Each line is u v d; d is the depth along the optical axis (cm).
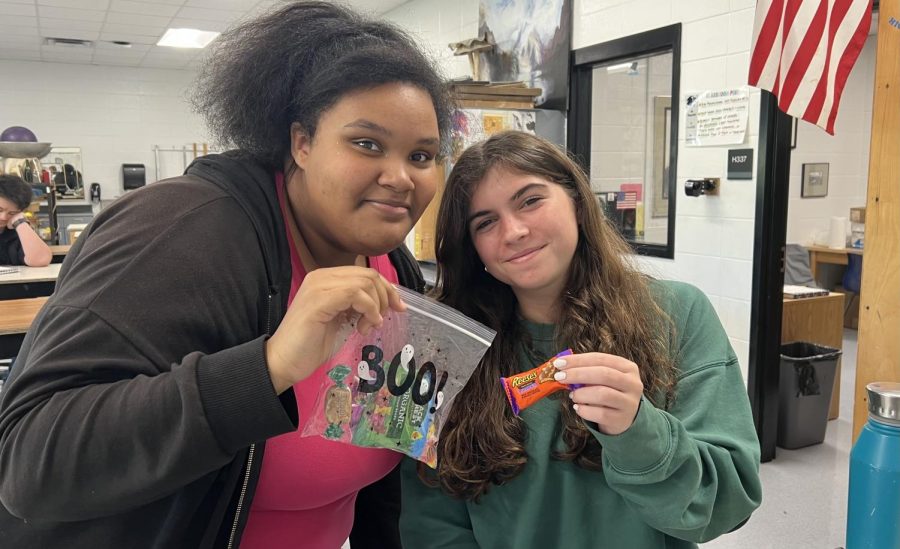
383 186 81
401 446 86
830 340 394
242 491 82
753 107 305
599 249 106
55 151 824
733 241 321
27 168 575
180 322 73
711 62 322
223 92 92
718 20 316
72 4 550
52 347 69
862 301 218
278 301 86
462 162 103
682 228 347
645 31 357
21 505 68
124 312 70
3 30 641
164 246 75
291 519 100
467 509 109
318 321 67
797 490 302
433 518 110
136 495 67
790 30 241
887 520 109
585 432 97
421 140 82
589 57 395
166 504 80
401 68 80
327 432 83
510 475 102
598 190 414
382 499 118
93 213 841
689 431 98
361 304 69
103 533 78
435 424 87
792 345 377
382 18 95
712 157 327
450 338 87
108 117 860
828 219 621
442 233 108
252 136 91
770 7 244
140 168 866
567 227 99
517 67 459
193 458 65
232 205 84
